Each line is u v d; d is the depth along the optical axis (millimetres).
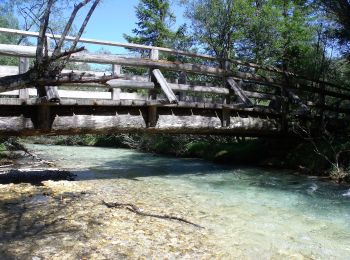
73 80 4180
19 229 5543
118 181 10273
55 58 4047
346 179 10883
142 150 22719
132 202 7594
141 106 9047
